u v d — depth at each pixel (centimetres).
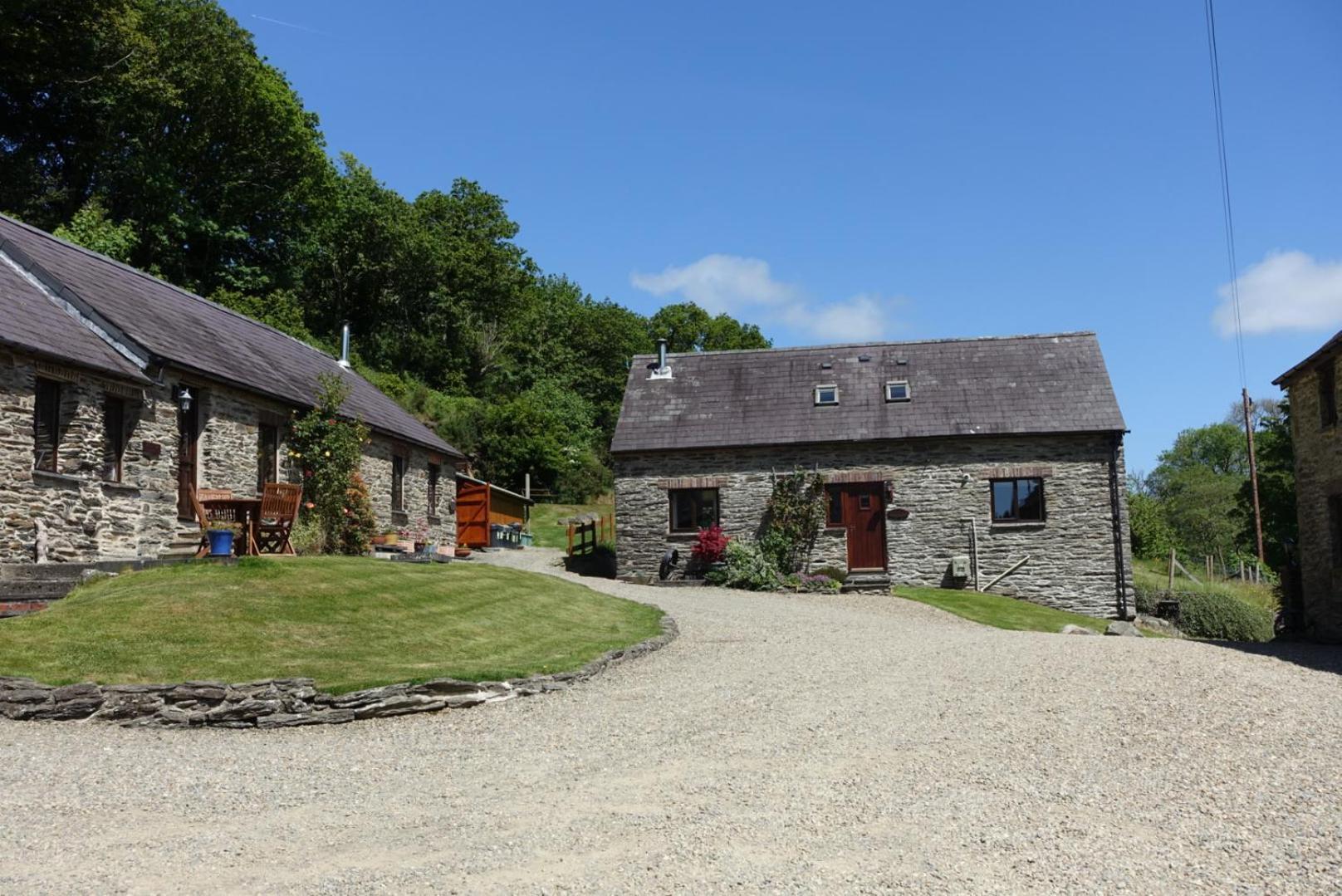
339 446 1975
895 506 2573
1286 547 2214
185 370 1625
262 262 4362
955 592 2417
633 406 2844
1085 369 2698
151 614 1148
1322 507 1995
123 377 1507
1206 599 2611
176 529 1633
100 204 3366
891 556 2558
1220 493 6419
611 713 1005
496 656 1206
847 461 2614
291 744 906
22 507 1348
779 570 2512
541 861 573
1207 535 6197
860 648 1410
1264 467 3903
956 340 2892
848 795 696
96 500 1477
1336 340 1861
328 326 4866
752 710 995
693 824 638
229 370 1783
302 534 1800
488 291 5712
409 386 4503
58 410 1451
